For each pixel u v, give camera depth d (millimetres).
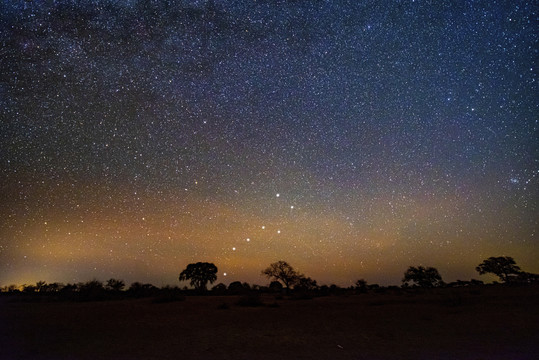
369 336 10945
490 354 8172
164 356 8141
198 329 12664
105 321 15102
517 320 14000
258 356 8164
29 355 8305
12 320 15539
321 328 12828
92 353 8461
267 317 16766
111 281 43375
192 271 56531
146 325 13773
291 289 54125
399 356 8102
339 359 7852
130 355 8242
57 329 12617
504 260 67562
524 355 8047
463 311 17953
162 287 43906
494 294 31141
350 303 26219
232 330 12398
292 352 8625
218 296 39719
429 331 11766
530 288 41750
